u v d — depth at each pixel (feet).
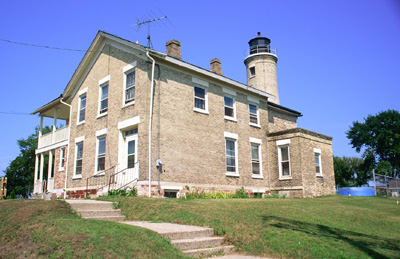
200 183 57.16
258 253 25.93
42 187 78.18
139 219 35.81
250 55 112.47
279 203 44.55
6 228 28.27
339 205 48.65
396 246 27.63
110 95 60.59
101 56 64.80
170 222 33.58
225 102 66.80
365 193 88.74
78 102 69.36
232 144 65.77
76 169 65.98
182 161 55.11
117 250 21.77
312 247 25.54
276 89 110.42
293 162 67.72
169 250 23.36
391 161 144.77
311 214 38.81
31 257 22.31
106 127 59.82
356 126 153.79
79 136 66.64
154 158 51.19
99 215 35.40
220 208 37.73
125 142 56.49
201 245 26.76
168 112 54.80
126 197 43.14
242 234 28.91
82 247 22.00
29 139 148.97
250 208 38.65
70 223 26.40
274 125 78.64
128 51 58.03
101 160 59.98
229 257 25.09
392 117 144.56
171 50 65.21
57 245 22.76
